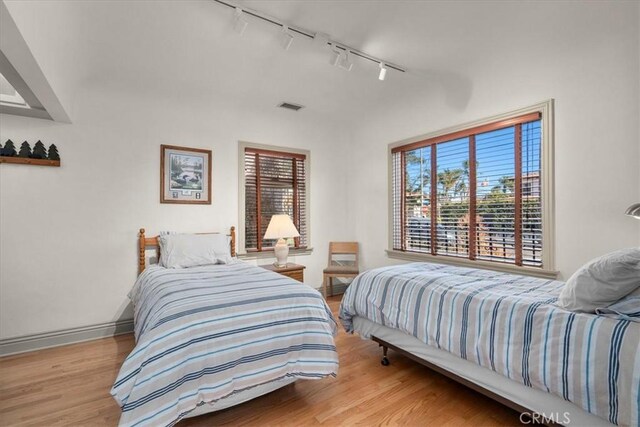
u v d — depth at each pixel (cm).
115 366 237
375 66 291
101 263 299
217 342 159
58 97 218
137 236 317
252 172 395
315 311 191
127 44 243
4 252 260
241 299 179
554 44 240
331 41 248
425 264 276
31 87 199
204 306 168
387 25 229
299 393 197
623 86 213
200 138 355
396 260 394
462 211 324
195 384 150
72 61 253
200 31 231
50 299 276
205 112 359
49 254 276
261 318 175
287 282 218
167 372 144
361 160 443
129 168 314
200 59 270
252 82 318
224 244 330
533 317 147
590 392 124
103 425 167
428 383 208
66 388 205
